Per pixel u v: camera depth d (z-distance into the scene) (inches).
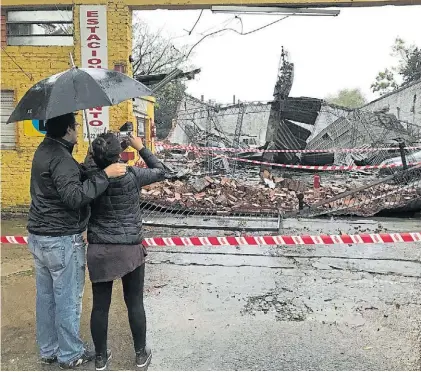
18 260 247.1
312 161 773.3
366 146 807.1
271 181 507.2
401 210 362.6
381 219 359.3
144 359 137.7
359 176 711.1
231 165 735.7
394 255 257.0
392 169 546.3
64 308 133.2
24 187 373.4
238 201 394.6
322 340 155.6
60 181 122.0
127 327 164.6
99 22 358.6
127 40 361.1
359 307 184.2
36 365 140.2
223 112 856.3
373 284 211.2
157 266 236.7
